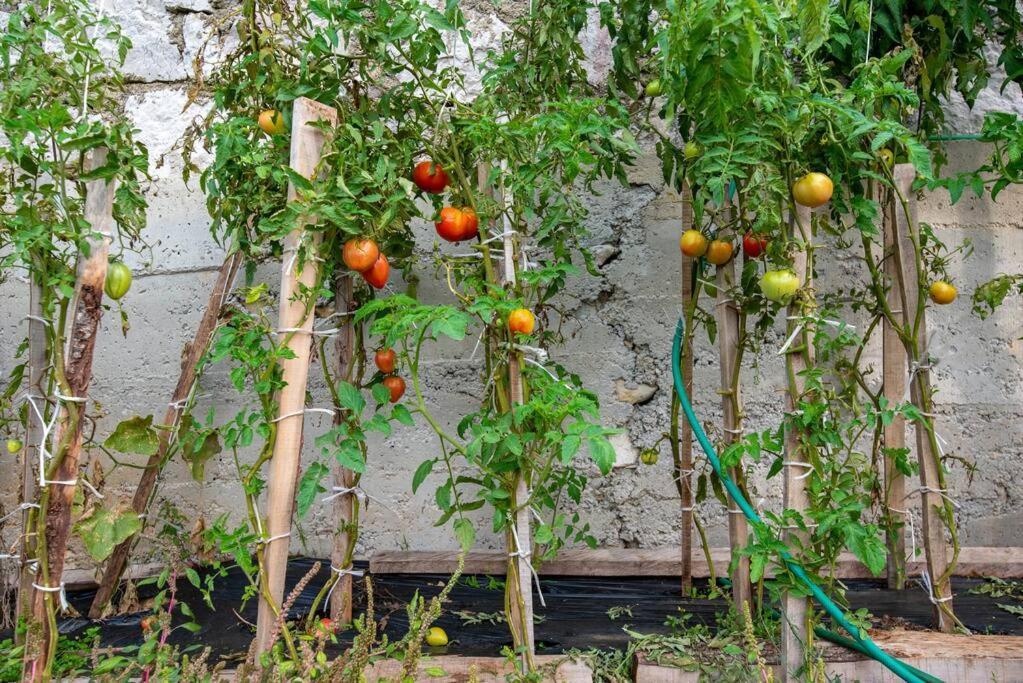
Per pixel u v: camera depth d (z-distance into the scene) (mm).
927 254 2555
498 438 1773
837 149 1870
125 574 2684
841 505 1750
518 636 1879
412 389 2967
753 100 1734
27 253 1936
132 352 3021
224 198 2250
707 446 2205
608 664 1981
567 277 2934
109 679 1686
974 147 2891
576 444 1642
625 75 2473
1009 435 2863
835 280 2855
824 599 1796
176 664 1791
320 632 1774
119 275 1912
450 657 1948
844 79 2582
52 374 2119
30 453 2230
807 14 1754
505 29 2934
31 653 1712
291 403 1885
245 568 1814
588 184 2447
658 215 2912
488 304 1778
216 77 2244
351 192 1843
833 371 2164
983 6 2574
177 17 3029
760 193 1765
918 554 2314
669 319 2908
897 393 2381
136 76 3029
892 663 1775
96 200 1837
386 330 1831
